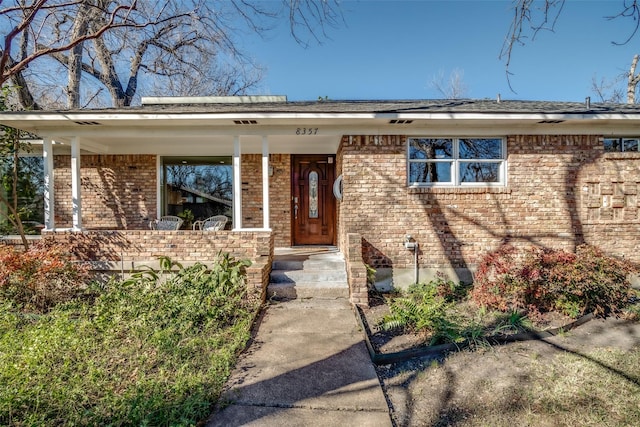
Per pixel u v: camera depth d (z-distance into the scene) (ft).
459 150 22.72
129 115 19.88
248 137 23.16
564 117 20.02
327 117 19.95
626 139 23.21
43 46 33.88
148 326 14.06
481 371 11.60
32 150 27.14
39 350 11.18
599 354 12.73
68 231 21.31
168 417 8.57
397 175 22.09
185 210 30.94
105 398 9.16
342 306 18.45
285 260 22.44
